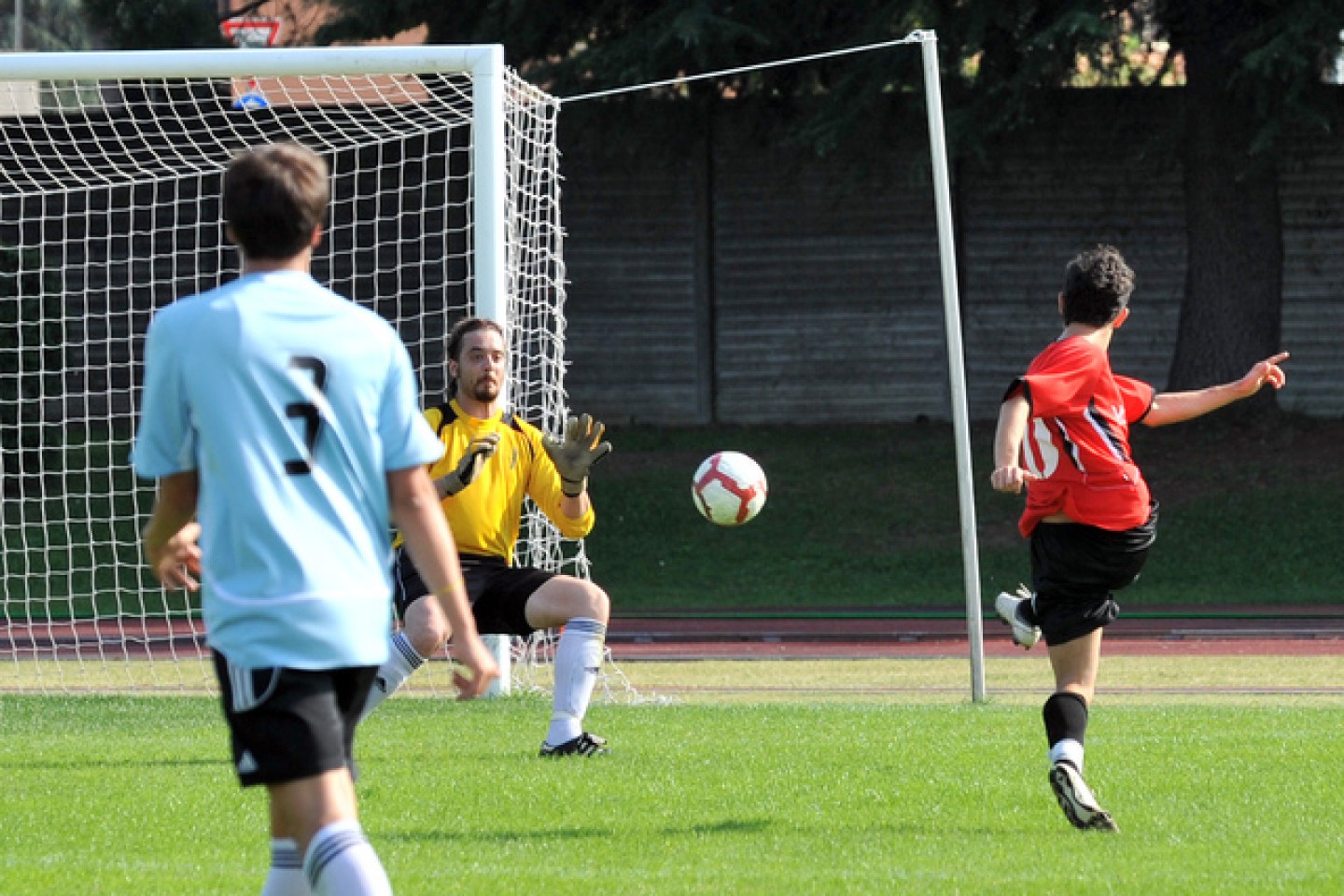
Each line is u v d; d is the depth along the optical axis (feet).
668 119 237.66
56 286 219.00
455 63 105.50
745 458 86.22
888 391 271.08
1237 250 239.09
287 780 33.27
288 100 149.38
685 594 199.93
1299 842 54.85
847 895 46.78
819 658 143.74
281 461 33.40
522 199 121.49
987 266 267.39
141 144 220.64
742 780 68.23
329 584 33.47
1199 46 229.25
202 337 33.45
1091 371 57.11
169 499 35.01
